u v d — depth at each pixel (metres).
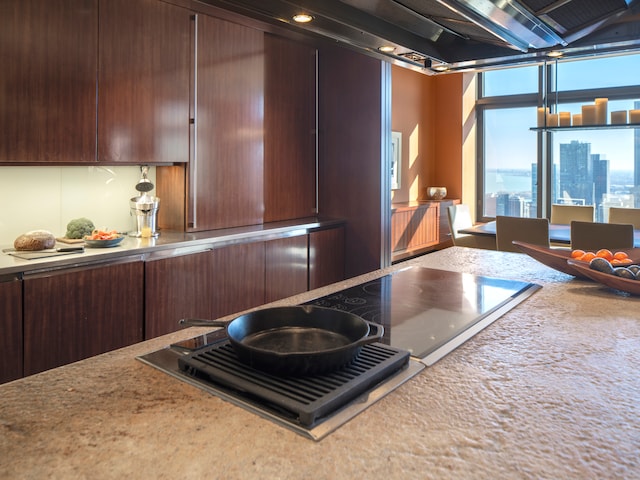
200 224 3.41
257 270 3.51
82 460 0.70
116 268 2.65
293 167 4.24
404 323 1.34
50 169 2.96
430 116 6.98
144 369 1.03
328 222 4.14
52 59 2.59
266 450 0.72
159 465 0.69
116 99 2.88
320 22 1.58
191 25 3.26
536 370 1.03
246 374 0.94
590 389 0.94
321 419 0.81
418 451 0.72
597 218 6.17
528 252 2.03
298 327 1.17
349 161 4.35
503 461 0.70
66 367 1.04
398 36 1.83
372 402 0.87
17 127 2.47
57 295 2.42
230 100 3.56
